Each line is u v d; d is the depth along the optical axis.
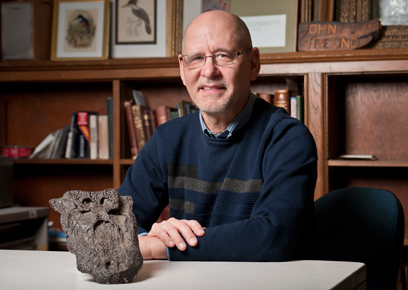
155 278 0.81
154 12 2.59
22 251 1.11
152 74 2.36
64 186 2.86
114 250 0.80
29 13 2.62
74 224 0.82
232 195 1.34
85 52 2.58
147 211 1.44
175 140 1.50
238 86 1.35
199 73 1.36
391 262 1.34
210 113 1.35
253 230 1.00
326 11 2.33
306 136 1.24
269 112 1.42
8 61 2.50
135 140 2.44
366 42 2.17
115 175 2.43
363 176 2.48
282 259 0.98
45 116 2.88
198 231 1.01
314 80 2.16
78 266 0.79
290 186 1.10
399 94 2.40
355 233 1.44
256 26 2.34
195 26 1.37
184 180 1.48
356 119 2.46
